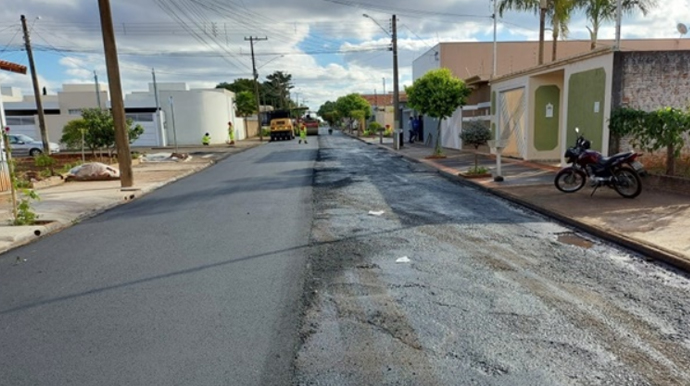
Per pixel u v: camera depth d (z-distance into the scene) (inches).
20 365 144.9
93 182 637.9
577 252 249.8
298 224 330.6
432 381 129.5
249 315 176.9
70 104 1749.5
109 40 544.1
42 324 174.9
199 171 767.7
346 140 1726.1
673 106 456.4
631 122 431.2
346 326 165.3
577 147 417.7
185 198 478.3
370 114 2581.2
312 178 599.2
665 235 261.6
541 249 256.5
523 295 189.9
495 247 261.1
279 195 467.5
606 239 273.9
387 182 544.4
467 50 1300.4
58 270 243.0
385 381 130.0
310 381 130.9
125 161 562.6
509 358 140.9
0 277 235.0
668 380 128.6
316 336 158.4
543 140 687.1
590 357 140.8
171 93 1658.5
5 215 392.2
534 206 362.9
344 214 359.9
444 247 262.5
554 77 667.4
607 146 463.8
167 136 1667.1
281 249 267.1
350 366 138.5
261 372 136.5
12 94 2159.2
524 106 697.0
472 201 409.4
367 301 187.5
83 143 872.3
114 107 553.9
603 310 174.2
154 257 260.7
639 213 319.0
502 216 344.5
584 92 509.4
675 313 170.9
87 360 146.6
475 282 205.9
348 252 256.7
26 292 210.8
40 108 1087.0
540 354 143.0
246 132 2252.7
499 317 169.6
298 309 181.5
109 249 283.3
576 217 315.0
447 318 169.8
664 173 414.6
